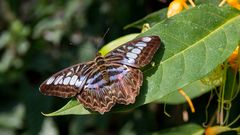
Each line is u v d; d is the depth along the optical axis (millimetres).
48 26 1275
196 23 584
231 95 677
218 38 580
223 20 585
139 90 575
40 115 1240
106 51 681
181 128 825
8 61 1304
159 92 572
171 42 583
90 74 601
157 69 579
